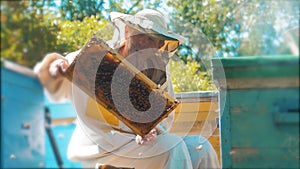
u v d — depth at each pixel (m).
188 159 1.99
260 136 1.89
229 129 1.91
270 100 1.89
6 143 2.33
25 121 2.47
